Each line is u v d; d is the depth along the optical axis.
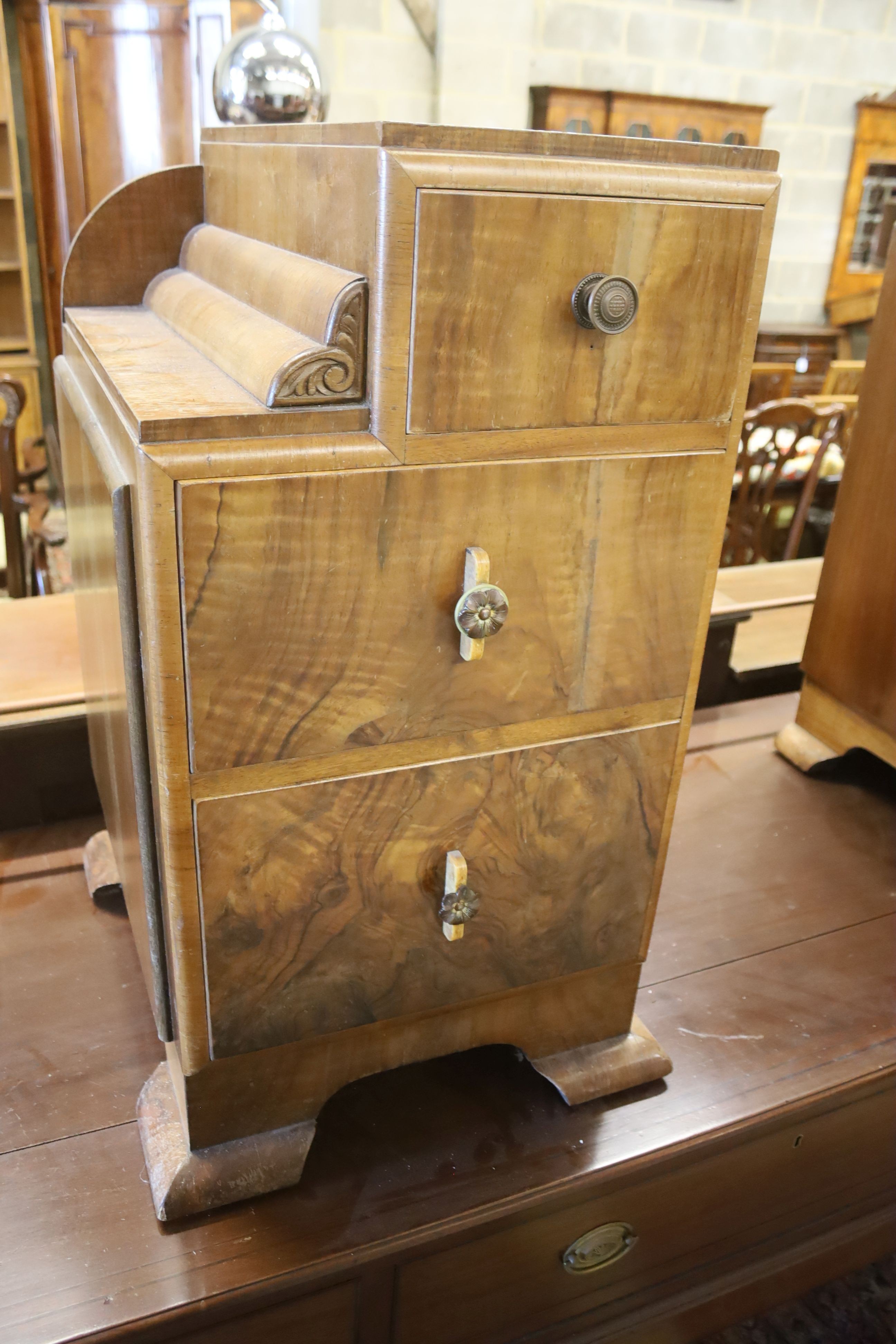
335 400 0.57
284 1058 0.74
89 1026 0.92
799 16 3.71
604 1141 0.82
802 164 4.06
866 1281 1.06
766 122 3.90
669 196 0.59
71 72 2.02
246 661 0.59
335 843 0.67
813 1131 0.92
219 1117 0.74
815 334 4.36
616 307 0.58
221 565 0.56
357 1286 0.75
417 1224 0.74
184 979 0.67
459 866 0.70
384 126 0.51
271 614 0.59
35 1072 0.87
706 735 1.48
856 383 3.36
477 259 0.55
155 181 0.88
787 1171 0.93
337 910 0.70
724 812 1.30
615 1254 0.87
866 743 1.32
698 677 0.76
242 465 0.55
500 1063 0.90
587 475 0.64
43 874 1.12
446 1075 0.88
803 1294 1.04
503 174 0.54
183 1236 0.73
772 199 0.62
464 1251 0.78
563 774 0.74
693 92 3.69
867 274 4.39
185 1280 0.70
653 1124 0.84
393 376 0.56
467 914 0.72
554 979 0.82
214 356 0.67
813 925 1.11
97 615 0.78
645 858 0.80
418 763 0.68
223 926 0.66
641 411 0.64
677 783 0.79
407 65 3.11
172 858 0.63
